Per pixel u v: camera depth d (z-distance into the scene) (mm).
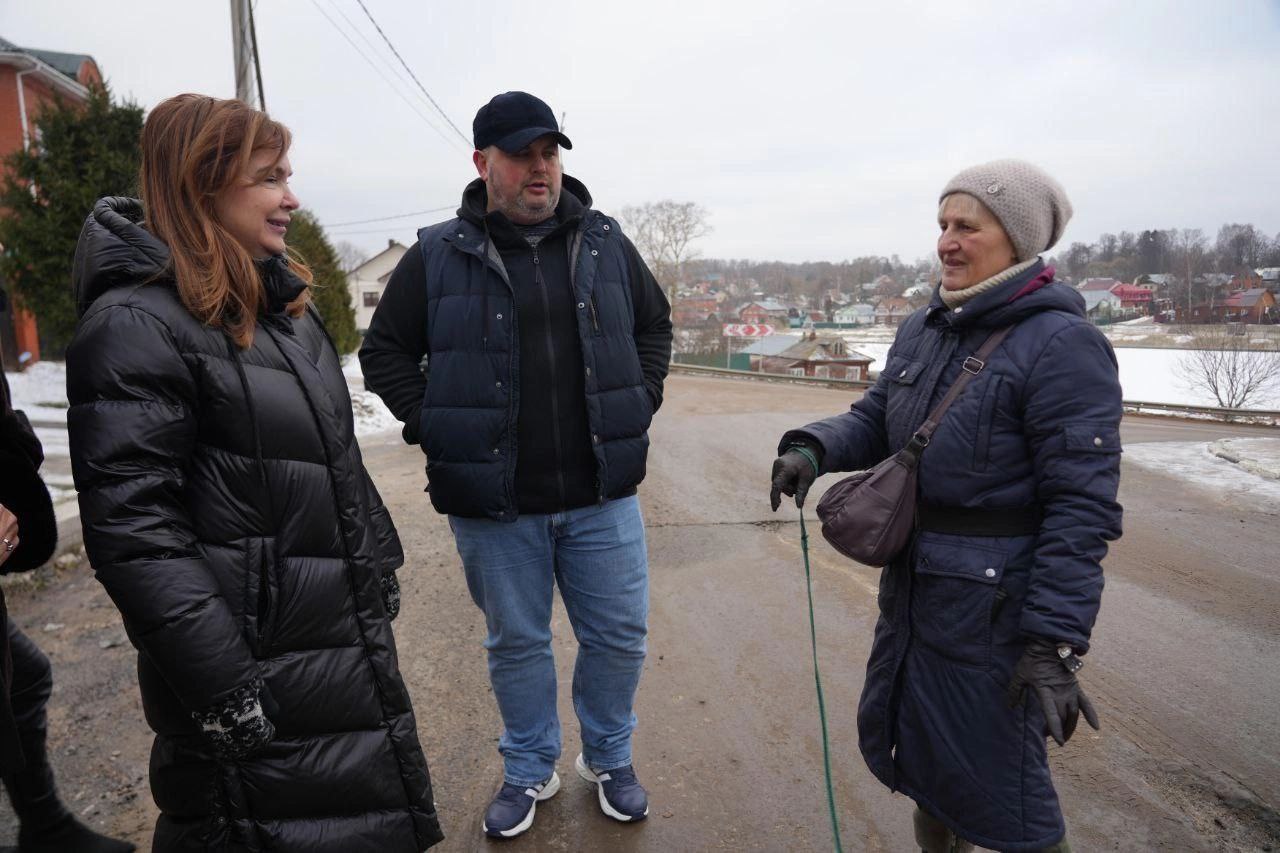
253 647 1602
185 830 1659
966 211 1779
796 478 2043
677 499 6746
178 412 1517
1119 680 3408
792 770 2793
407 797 1800
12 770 1764
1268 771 2740
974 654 1750
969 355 1811
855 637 3902
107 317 1486
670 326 2729
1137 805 2562
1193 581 4609
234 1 9977
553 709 2549
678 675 3520
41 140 13445
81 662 3693
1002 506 1752
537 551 2385
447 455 2293
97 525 1437
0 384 1867
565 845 2424
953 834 1958
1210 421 15148
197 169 1570
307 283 1770
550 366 2287
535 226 2318
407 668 3607
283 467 1628
